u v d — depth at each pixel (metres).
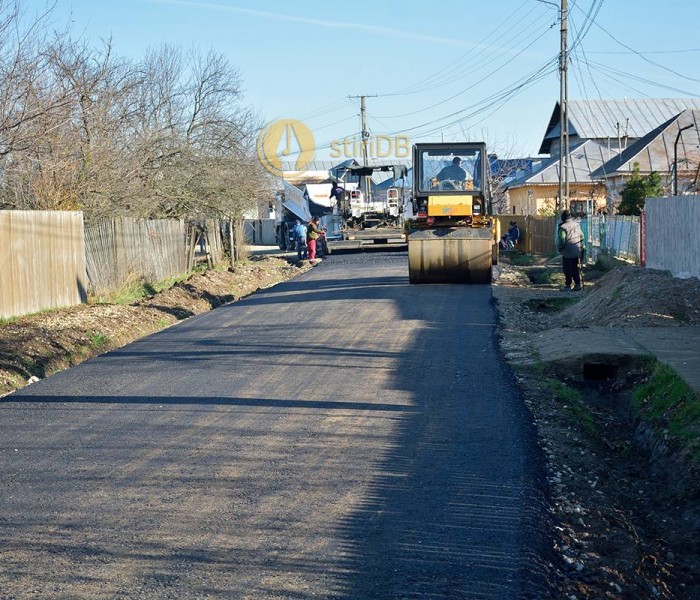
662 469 7.78
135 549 5.47
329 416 8.84
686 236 17.27
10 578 5.06
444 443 7.86
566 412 9.25
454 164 23.27
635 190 35.50
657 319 13.70
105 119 24.41
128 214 25.48
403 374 10.89
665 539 6.40
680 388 9.18
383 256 34.81
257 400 9.59
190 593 4.84
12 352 12.63
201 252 39.81
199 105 31.91
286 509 6.18
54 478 6.97
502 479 6.85
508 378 10.61
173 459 7.43
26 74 18.47
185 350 13.10
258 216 59.12
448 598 4.79
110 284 21.38
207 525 5.88
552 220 34.22
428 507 6.22
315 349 12.79
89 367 11.95
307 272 27.70
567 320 15.90
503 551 5.44
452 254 21.44
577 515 6.41
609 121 55.88
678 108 57.00
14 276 16.23
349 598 4.78
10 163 18.77
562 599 4.96
